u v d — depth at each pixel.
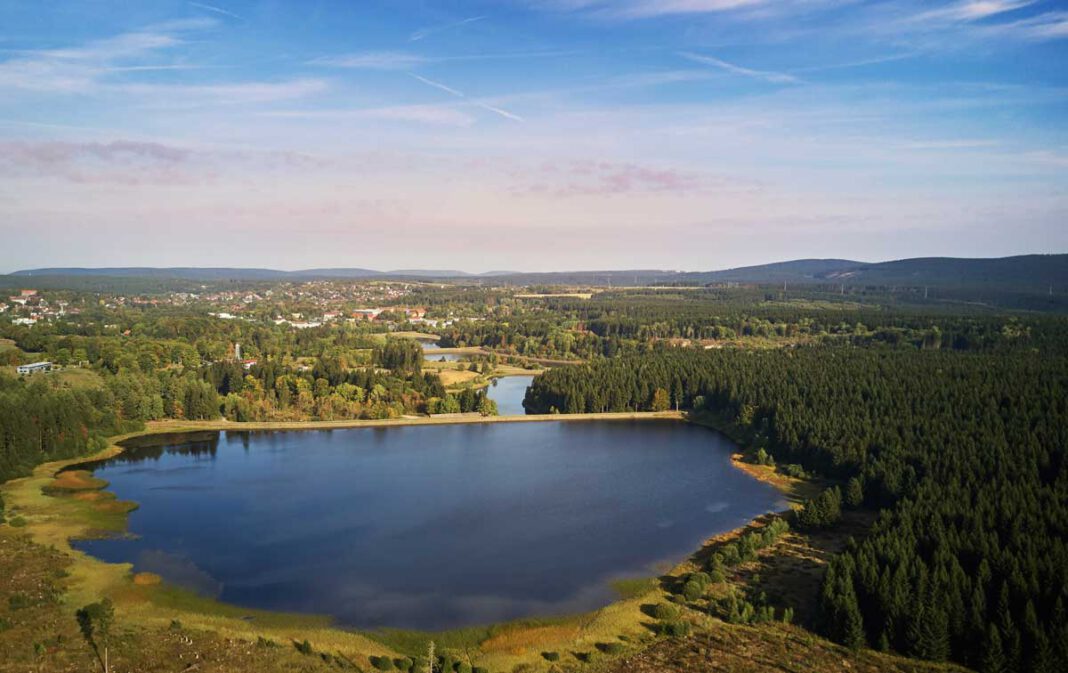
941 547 138.75
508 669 114.75
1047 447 193.00
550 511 194.00
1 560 149.75
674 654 119.62
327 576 149.62
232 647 117.56
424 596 141.25
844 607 124.81
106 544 164.00
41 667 108.12
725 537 175.50
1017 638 113.81
